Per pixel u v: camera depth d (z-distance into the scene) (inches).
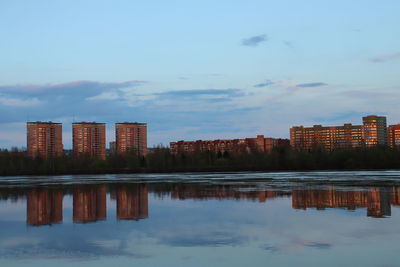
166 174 5561.0
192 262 764.6
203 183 3088.1
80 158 7337.6
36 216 1428.4
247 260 770.2
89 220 1307.8
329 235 977.5
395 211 1358.3
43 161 7003.0
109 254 834.2
